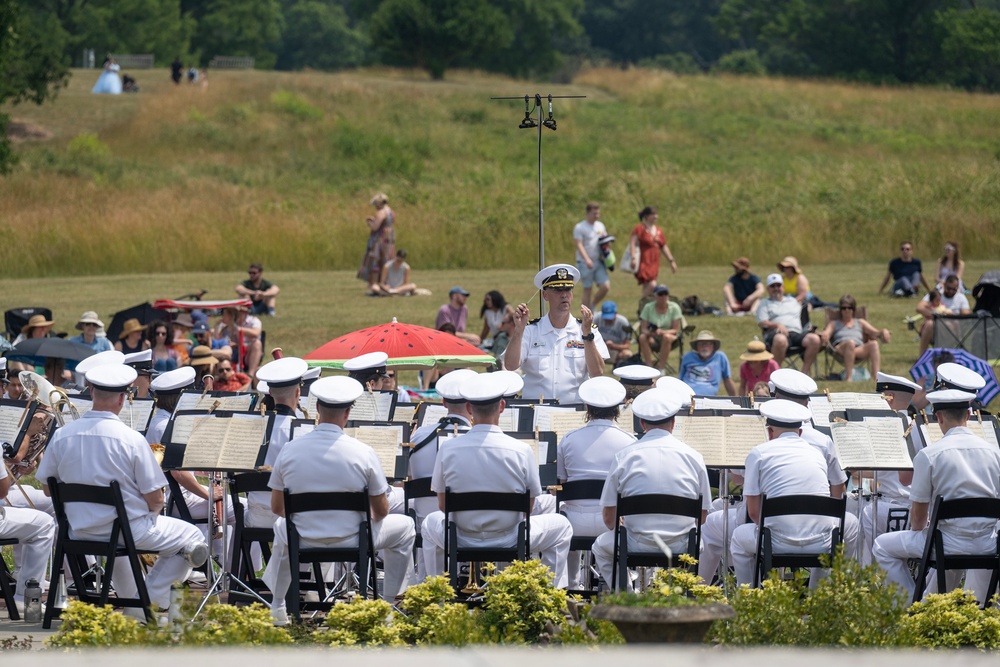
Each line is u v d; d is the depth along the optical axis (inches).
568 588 1133.1
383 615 839.1
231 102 7726.4
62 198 5014.8
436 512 1067.9
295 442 990.4
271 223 4210.1
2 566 1068.5
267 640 797.9
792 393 1162.0
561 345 1293.1
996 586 1013.8
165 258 4025.6
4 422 1138.7
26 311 2265.0
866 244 4168.3
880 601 836.0
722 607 719.1
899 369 2240.4
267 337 2640.3
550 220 4313.5
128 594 1086.4
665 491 994.7
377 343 1676.9
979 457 1003.3
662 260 4114.2
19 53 4909.0
